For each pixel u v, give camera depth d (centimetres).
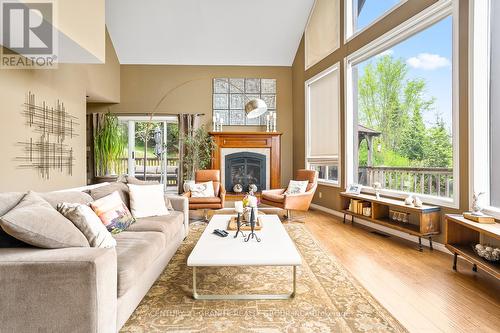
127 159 651
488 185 271
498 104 264
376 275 242
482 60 269
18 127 333
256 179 641
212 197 466
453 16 288
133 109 639
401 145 381
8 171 320
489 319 177
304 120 604
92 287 130
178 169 632
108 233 189
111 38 591
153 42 602
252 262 185
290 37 609
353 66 465
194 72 649
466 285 223
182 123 632
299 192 473
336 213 499
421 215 300
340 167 483
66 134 424
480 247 236
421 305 194
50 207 166
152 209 297
